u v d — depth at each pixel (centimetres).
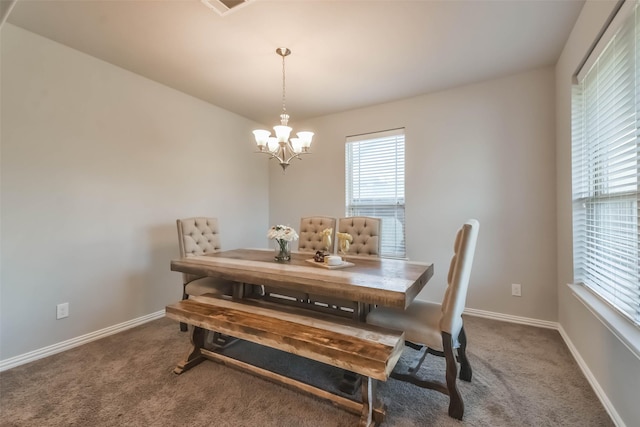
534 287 285
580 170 223
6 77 213
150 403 173
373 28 216
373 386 160
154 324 295
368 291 166
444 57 258
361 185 389
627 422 142
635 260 148
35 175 227
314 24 212
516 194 293
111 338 261
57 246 239
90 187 259
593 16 180
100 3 190
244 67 276
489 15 203
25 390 186
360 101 360
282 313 198
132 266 290
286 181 448
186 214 342
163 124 318
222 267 225
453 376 161
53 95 237
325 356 151
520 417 160
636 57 144
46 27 217
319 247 305
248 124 428
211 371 208
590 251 211
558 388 184
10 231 216
